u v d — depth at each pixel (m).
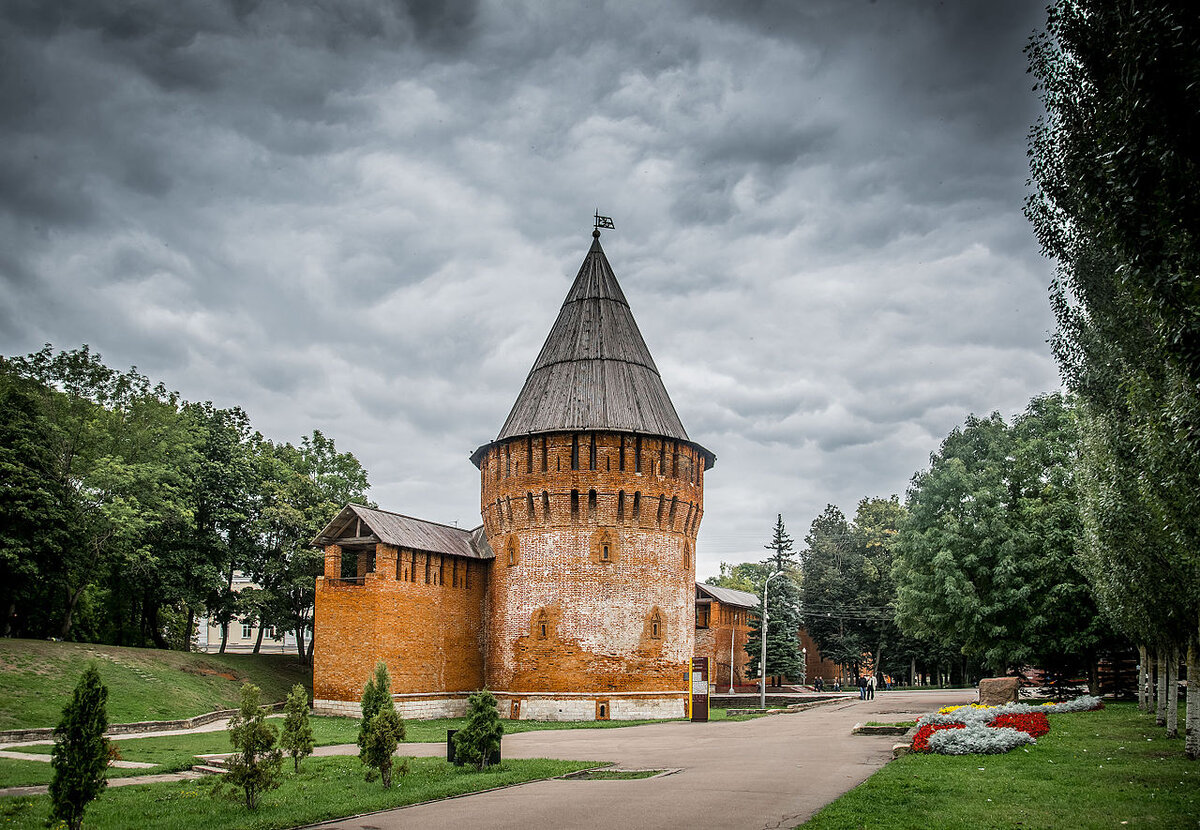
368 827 18.47
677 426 60.94
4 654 47.19
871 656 106.31
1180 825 16.25
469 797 22.33
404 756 31.61
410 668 53.94
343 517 54.50
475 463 66.19
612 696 54.28
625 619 55.44
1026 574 54.31
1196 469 18.69
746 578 153.25
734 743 36.00
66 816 17.73
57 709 41.81
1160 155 14.33
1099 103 16.78
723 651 96.44
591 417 57.75
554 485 56.97
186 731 42.94
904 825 16.77
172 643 84.69
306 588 68.56
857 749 32.03
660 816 18.89
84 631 70.00
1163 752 26.73
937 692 84.12
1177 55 13.59
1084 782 21.33
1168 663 31.19
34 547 53.41
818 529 117.19
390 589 53.09
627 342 61.84
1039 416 58.56
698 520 61.19
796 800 20.84
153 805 21.66
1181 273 14.30
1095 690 54.25
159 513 60.84
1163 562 27.55
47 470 56.50
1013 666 56.88
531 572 56.75
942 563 55.69
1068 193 22.17
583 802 20.92
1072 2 16.83
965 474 58.62
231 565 69.81
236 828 18.64
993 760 25.25
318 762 30.05
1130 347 22.59
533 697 54.88
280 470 71.00
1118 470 27.48
